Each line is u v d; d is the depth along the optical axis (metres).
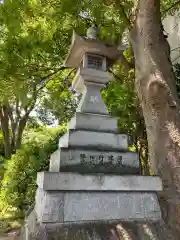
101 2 4.07
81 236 2.32
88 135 2.96
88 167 2.77
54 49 5.55
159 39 3.64
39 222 2.42
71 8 4.28
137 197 2.73
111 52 3.47
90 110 3.27
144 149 6.15
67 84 7.69
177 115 3.25
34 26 5.01
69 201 2.48
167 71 3.47
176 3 5.58
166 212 2.91
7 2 3.77
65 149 2.75
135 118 5.45
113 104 5.63
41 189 2.75
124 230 2.47
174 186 2.96
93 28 3.54
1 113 12.76
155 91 3.32
